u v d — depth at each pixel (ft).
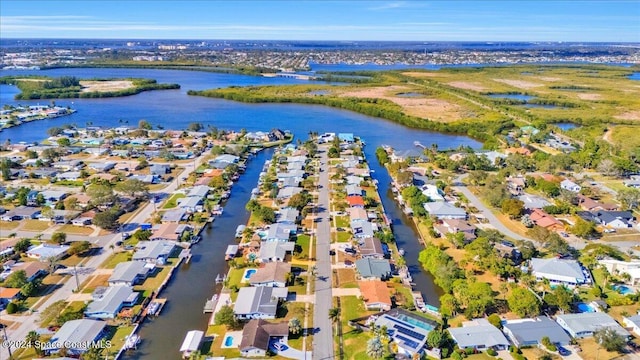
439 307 351.05
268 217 481.46
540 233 430.61
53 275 381.81
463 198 561.84
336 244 444.14
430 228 480.64
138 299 353.51
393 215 531.91
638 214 516.32
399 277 387.55
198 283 382.01
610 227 483.51
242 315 328.08
